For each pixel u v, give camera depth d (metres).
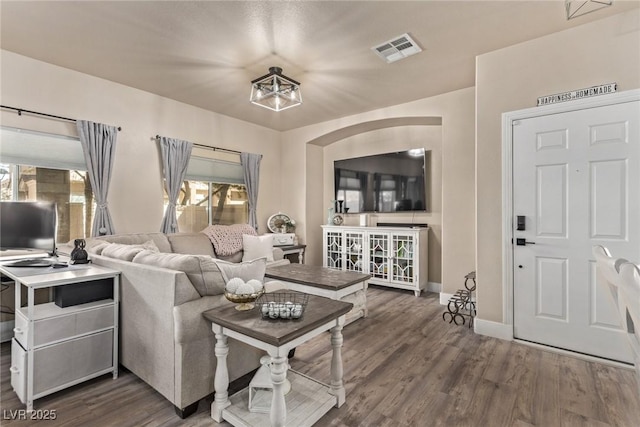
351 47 2.80
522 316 2.73
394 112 4.32
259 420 1.62
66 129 3.16
